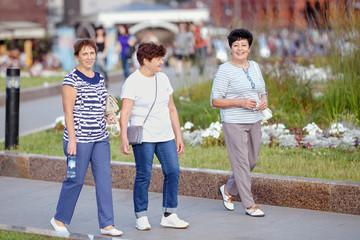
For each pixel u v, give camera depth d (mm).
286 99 22609
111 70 56156
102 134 11969
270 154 17641
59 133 22969
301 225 12562
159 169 15680
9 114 19484
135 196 12430
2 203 14867
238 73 13211
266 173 15305
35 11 95938
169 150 12328
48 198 15328
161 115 12234
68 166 11703
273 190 14133
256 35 23984
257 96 13344
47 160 17328
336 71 21219
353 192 13266
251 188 14367
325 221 12828
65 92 11594
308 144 18344
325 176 14758
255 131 13359
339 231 12102
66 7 107562
